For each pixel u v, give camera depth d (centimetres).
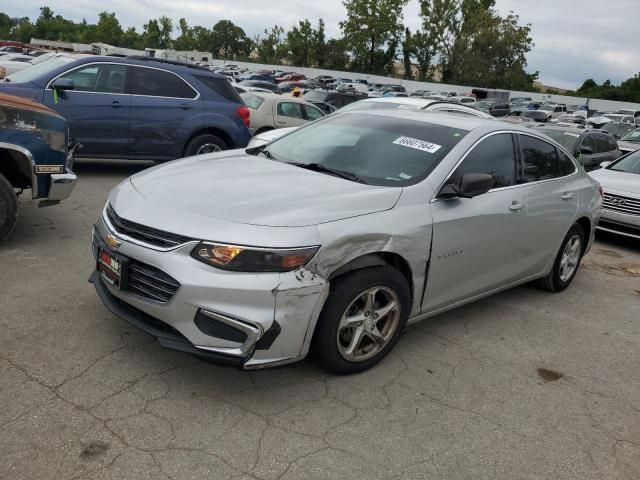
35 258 505
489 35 7069
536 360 419
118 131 852
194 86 911
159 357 359
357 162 418
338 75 6662
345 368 355
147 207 333
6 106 504
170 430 292
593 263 726
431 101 946
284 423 308
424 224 372
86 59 828
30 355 346
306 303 313
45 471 256
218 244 301
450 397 354
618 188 812
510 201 448
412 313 392
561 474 295
